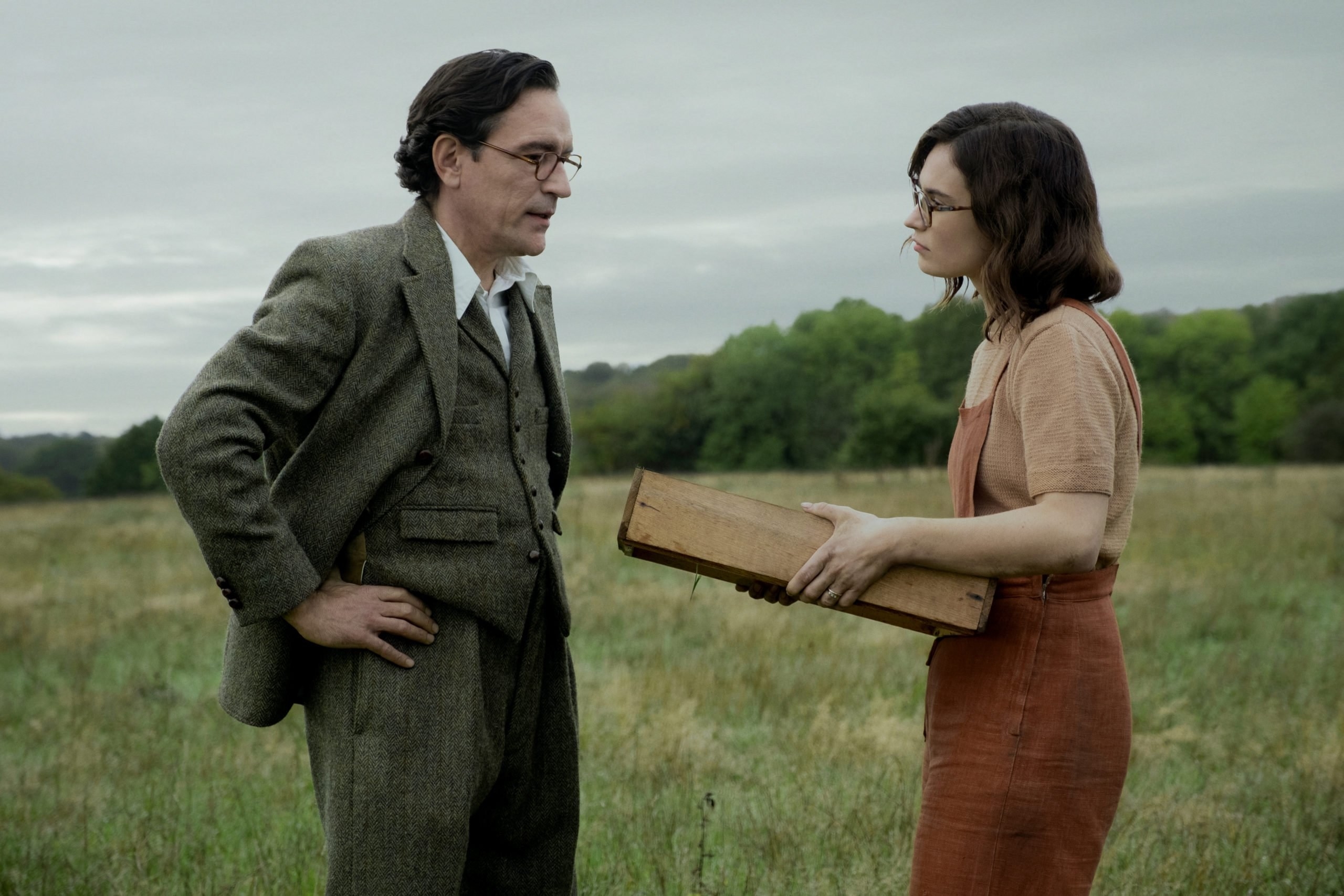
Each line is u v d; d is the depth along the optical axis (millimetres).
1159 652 6953
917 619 1858
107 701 6000
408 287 2014
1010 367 1887
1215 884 3092
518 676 2213
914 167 2059
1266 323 76000
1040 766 1859
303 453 2004
